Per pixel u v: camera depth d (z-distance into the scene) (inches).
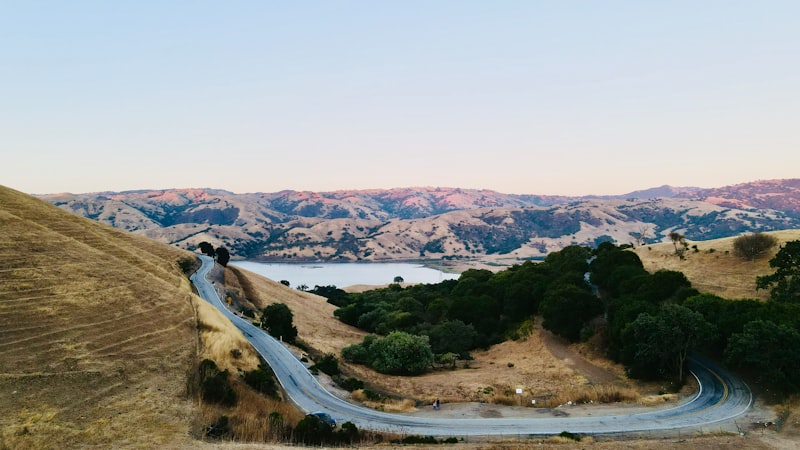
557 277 4183.1
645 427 1673.2
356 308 5007.4
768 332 2033.7
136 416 1363.2
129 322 2033.7
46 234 2516.0
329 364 2518.5
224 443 1264.8
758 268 3567.9
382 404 2053.4
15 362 1499.8
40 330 1722.4
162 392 1556.3
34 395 1373.0
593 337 3154.5
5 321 1694.1
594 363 2883.9
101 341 1801.2
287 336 3117.6
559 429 1680.6
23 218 2716.5
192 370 1777.8
